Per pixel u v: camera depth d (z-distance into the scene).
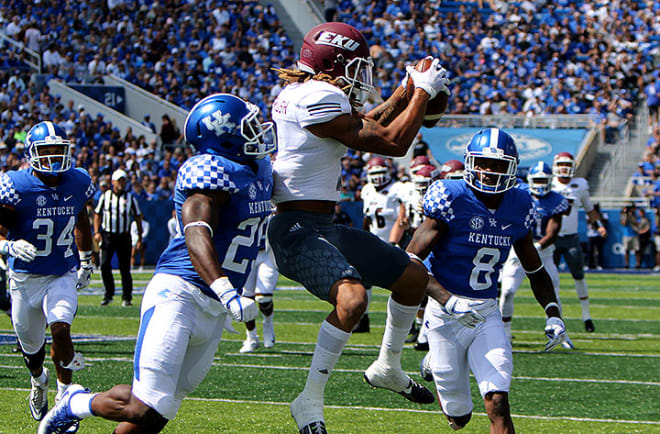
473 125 41.81
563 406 10.48
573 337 17.36
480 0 48.31
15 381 11.64
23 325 9.46
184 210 6.34
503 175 7.66
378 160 17.67
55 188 9.73
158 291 6.48
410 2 46.84
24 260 9.34
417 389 8.17
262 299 15.20
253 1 46.66
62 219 9.73
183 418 9.53
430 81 7.04
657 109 42.53
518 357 14.58
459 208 7.81
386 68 43.19
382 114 7.53
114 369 12.56
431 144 40.41
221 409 10.05
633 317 21.03
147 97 42.94
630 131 42.19
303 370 12.88
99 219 22.31
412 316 7.62
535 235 15.92
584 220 37.53
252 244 6.72
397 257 7.40
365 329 17.58
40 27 45.81
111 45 44.94
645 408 10.38
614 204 39.19
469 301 7.83
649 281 31.97
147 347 6.36
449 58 44.72
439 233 7.89
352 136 6.91
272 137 6.85
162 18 45.56
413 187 17.08
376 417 9.75
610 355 14.84
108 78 43.53
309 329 18.34
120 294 26.14
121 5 45.81
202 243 6.19
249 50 44.72
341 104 6.94
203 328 6.54
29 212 9.61
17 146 38.03
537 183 15.50
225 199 6.47
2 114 40.69
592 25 46.44
